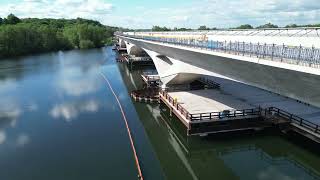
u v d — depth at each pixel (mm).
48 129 39750
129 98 54156
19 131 39281
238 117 33969
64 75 77312
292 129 32281
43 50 146625
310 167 29531
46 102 52188
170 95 44781
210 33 56438
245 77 30828
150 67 88375
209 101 41000
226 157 32031
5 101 53062
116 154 32438
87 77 74250
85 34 167000
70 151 33281
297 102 39125
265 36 37719
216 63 34844
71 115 45219
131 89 60781
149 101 50312
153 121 42719
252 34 42469
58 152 33094
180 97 43562
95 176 28047
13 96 56375
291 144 31594
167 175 28906
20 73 80938
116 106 49406
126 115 45031
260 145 33125
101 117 44188
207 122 33375
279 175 28078
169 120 42031
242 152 32938
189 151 33438
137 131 39125
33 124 41688
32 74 79188
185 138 35750
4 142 36000
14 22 186500
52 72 82125
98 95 56469
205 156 32875
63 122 42281
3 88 63031
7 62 106062
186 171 30125
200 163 31844
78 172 28844
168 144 35844
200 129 33375
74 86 64250
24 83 67750
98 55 125562
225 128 33750
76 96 56062
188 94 45375
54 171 29156
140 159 31688
